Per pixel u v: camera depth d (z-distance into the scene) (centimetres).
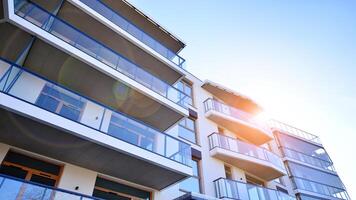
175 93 1238
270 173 1566
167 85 1227
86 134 758
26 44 841
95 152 805
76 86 991
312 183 1938
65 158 811
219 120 1591
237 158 1391
